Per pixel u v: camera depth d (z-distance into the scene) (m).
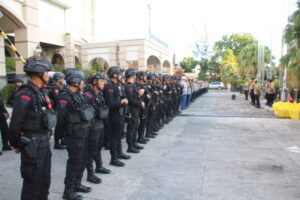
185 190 4.66
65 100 4.10
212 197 4.41
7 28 14.30
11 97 6.90
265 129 10.04
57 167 5.78
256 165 5.97
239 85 39.91
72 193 4.25
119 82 5.83
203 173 5.47
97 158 5.32
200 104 20.34
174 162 6.14
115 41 21.83
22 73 14.29
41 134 3.21
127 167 5.78
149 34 25.86
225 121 11.81
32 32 14.54
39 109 3.15
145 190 4.66
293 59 13.13
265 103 19.97
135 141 7.06
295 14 12.77
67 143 4.22
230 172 5.53
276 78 27.31
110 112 5.71
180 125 10.73
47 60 3.29
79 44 23.11
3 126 6.86
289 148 7.38
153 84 8.77
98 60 22.48
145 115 7.71
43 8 19.23
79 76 4.19
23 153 3.15
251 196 4.45
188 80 18.14
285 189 4.73
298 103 13.47
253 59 34.22
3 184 4.88
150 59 26.58
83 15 31.91
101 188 4.72
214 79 60.88
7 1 13.07
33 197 3.21
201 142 7.99
